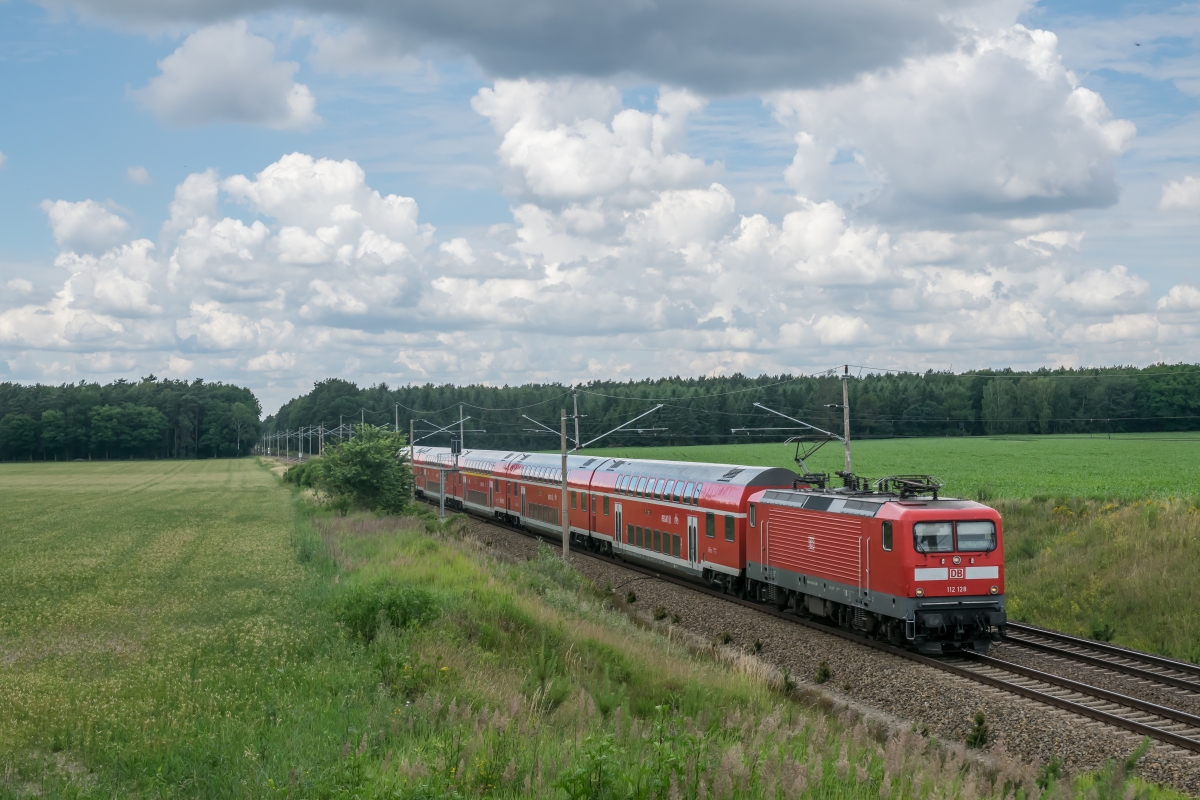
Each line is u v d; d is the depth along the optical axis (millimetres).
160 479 119500
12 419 188125
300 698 15844
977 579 23062
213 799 11609
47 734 14133
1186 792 14211
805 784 10758
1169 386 111688
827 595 26172
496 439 168750
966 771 14273
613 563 41719
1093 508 36281
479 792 10969
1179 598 26531
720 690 18266
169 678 17562
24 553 41438
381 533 45250
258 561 37375
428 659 17859
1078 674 21422
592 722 14742
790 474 31578
